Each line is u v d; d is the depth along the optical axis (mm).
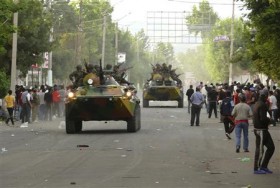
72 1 116500
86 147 28922
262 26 30484
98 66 39469
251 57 38344
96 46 117938
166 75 75062
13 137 34750
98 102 35875
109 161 23609
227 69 116312
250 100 42844
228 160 24078
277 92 44938
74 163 23062
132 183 18344
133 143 30750
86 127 43031
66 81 97375
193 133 37219
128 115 36656
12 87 49500
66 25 99875
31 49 57062
